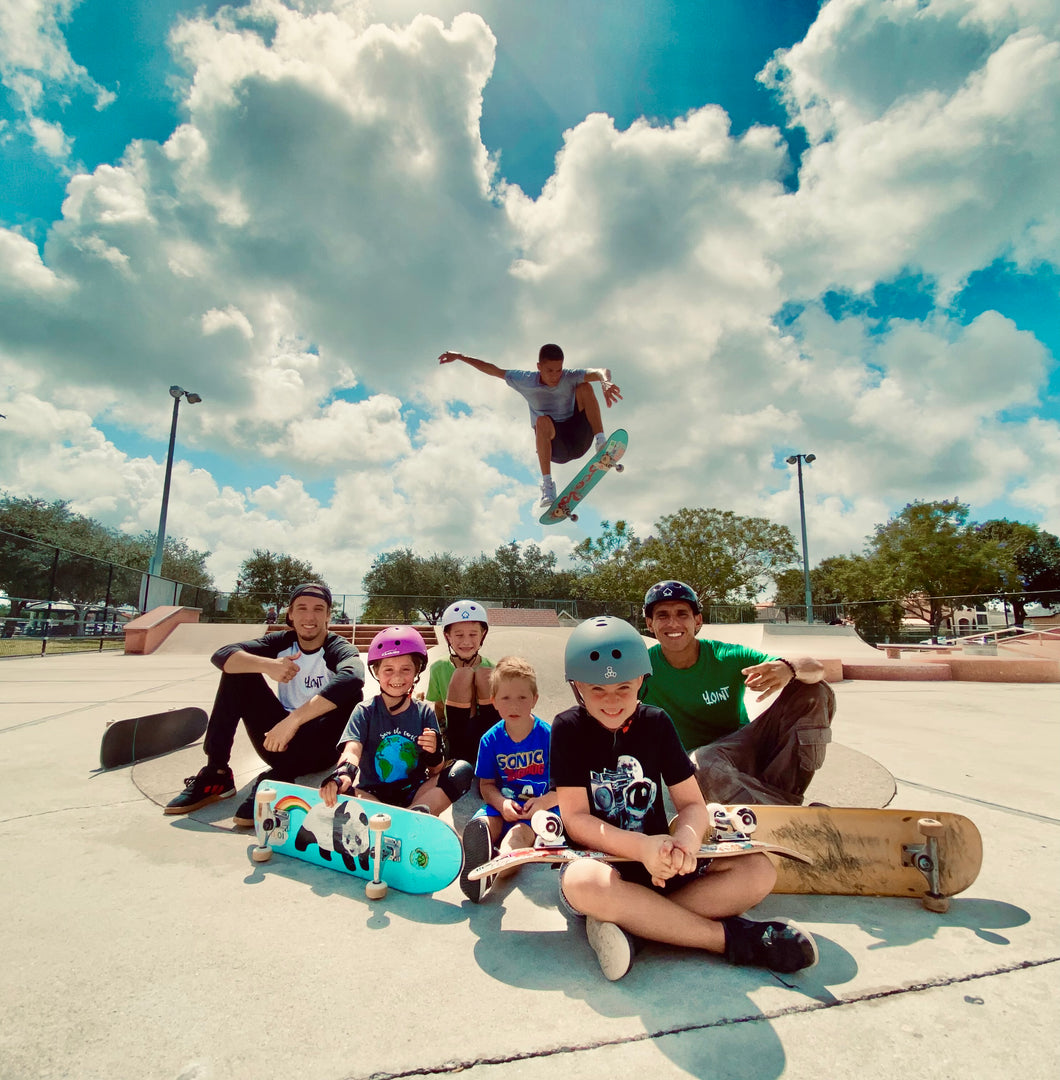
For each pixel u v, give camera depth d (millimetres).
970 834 1940
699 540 33156
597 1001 1423
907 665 9664
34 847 2342
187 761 3545
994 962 1582
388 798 2576
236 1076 1150
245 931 1752
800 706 2562
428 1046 1248
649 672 1826
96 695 6379
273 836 2357
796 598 44406
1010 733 4867
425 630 13750
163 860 2256
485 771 2672
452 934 1777
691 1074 1161
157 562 17500
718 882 1699
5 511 30031
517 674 2588
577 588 37750
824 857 2041
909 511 34688
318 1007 1386
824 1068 1179
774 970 1553
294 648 3150
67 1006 1366
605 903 1585
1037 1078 1146
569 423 5664
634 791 1854
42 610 14898
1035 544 43031
